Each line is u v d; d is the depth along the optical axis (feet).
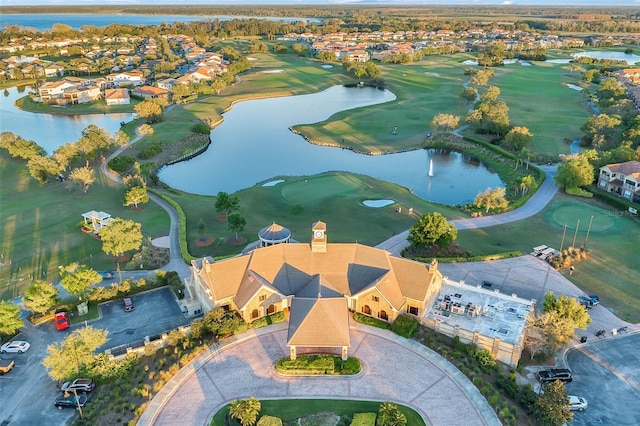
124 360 241.76
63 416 216.54
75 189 485.97
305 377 233.96
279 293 269.44
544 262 350.64
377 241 377.91
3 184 504.84
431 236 347.56
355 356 246.06
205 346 252.83
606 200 459.32
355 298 272.31
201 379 232.94
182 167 593.01
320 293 256.73
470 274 331.98
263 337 260.42
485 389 223.71
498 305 280.51
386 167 586.86
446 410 214.48
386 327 266.16
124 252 366.43
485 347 250.78
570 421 211.82
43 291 281.13
